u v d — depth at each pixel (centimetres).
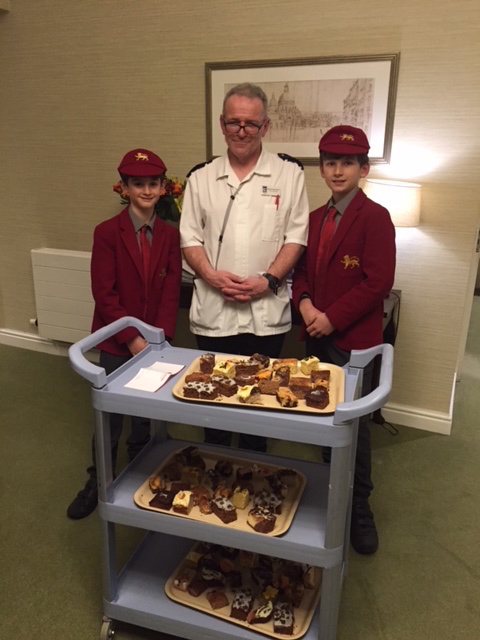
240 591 161
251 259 203
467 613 175
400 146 253
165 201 257
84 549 201
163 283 207
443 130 244
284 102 266
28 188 352
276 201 201
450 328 267
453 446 270
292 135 269
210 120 283
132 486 161
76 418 292
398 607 177
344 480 130
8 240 372
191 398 136
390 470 250
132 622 162
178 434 278
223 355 167
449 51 234
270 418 130
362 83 250
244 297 198
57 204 345
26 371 349
